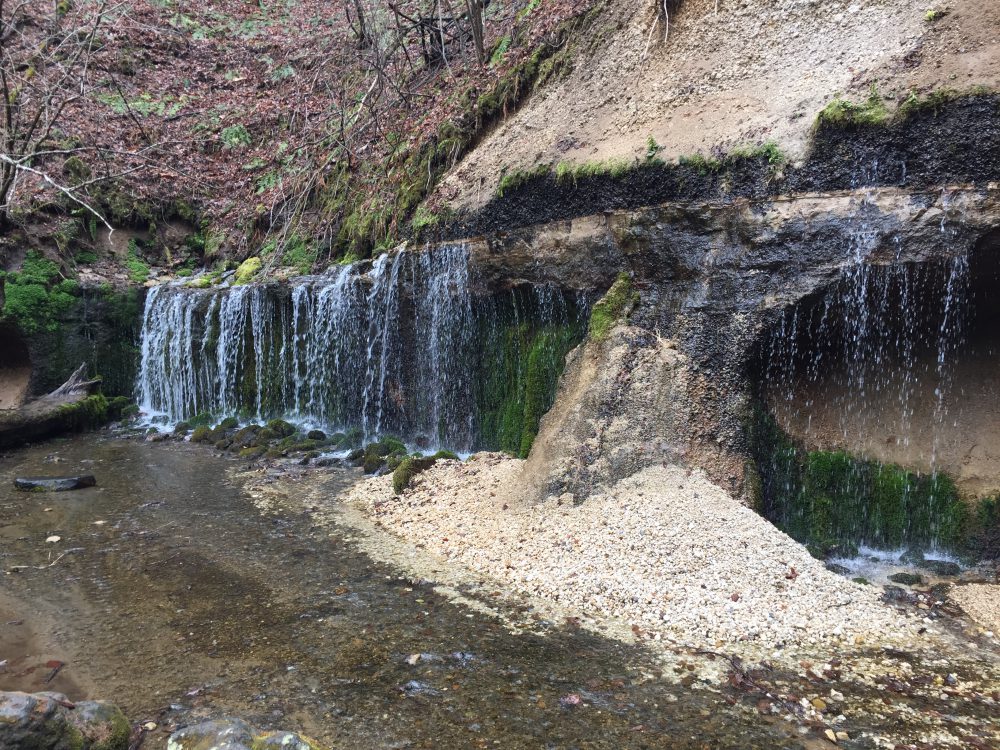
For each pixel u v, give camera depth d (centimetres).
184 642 434
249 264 1349
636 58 805
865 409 574
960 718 349
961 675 388
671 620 444
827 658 405
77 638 441
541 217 775
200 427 1097
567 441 618
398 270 953
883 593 480
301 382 1102
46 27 1599
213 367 1214
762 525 520
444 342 909
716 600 455
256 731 307
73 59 1331
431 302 919
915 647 417
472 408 884
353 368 1023
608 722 348
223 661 411
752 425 591
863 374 571
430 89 1266
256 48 1822
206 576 540
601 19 898
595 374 635
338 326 1035
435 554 576
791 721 347
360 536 627
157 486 805
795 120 584
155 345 1302
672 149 655
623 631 438
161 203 1552
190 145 1639
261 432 1023
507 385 842
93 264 1380
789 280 564
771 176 574
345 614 469
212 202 1570
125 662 411
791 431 598
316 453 932
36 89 1404
